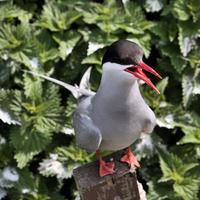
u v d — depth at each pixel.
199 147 10.17
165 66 10.39
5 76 10.04
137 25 10.20
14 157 9.74
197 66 10.35
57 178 10.09
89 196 7.11
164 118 10.15
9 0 10.38
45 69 10.17
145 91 10.16
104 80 6.89
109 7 10.39
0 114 9.69
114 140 7.13
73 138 10.18
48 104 9.91
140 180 10.52
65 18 10.27
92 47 9.97
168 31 10.36
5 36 10.06
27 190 9.88
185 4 10.27
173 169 9.99
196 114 10.33
